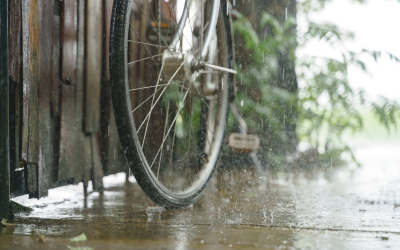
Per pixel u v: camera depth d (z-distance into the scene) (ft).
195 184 8.21
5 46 6.17
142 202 8.36
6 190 6.28
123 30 6.24
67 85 8.45
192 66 7.98
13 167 7.02
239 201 8.70
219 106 9.11
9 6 6.40
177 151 10.48
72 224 6.15
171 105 9.41
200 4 8.43
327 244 5.18
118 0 6.33
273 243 5.17
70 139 8.55
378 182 11.85
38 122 7.30
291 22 15.49
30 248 4.66
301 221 6.74
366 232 5.95
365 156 18.75
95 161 9.46
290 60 15.48
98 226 6.03
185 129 10.55
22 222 6.23
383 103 14.42
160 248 4.77
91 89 9.25
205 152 8.92
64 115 8.35
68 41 8.45
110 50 6.24
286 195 9.59
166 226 6.15
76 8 8.69
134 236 5.40
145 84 10.13
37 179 7.51
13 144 6.98
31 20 7.03
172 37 7.80
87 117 9.09
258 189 10.48
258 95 15.03
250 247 4.94
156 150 10.38
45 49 7.77
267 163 14.56
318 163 15.10
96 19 9.41
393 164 15.99
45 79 7.79
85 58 9.01
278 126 14.98
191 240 5.23
